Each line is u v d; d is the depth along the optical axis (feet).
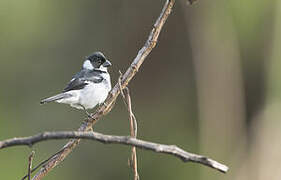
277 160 55.06
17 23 53.62
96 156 54.80
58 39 56.85
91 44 58.08
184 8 56.44
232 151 57.11
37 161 49.49
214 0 55.42
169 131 58.39
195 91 58.75
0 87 55.01
